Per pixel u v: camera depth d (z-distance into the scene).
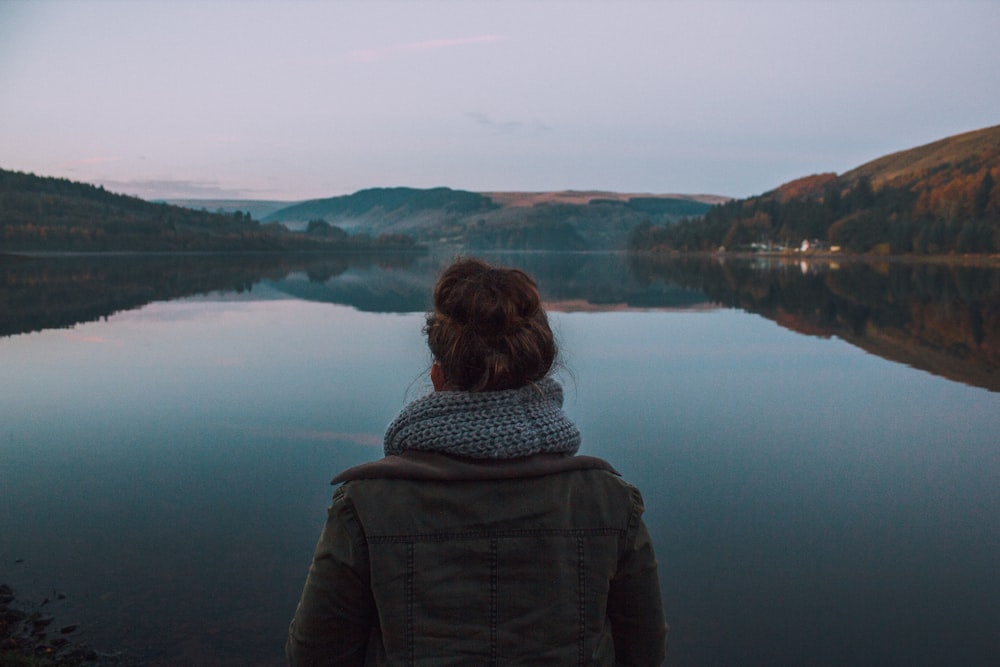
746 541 4.54
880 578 4.04
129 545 4.46
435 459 0.97
